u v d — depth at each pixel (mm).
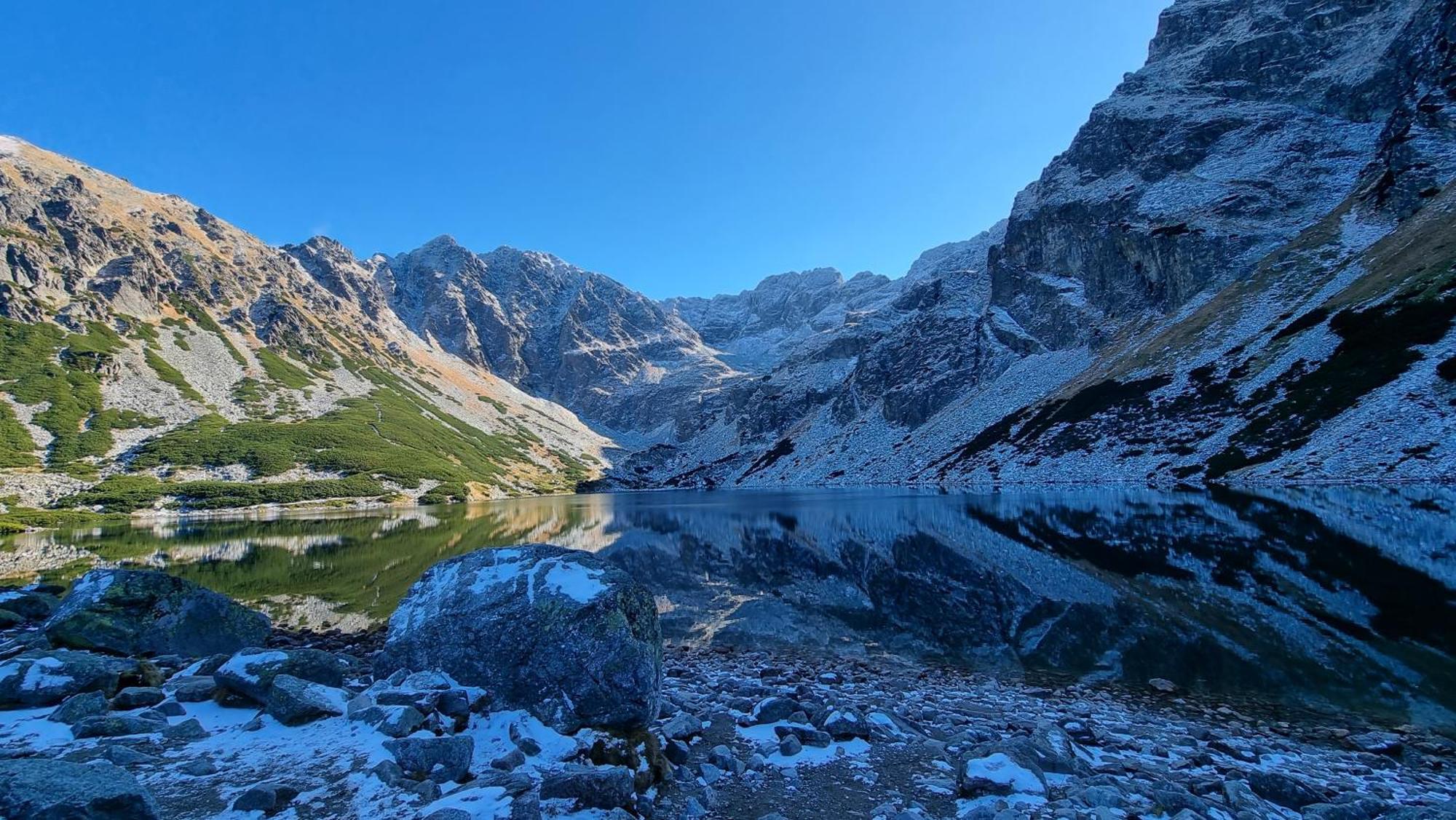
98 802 6016
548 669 10570
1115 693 16062
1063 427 107250
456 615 11820
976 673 18422
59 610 16719
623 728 10125
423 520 96125
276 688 10609
